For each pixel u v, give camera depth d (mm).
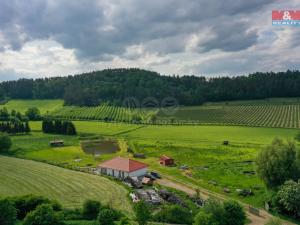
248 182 85312
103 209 52625
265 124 188750
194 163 108562
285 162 75250
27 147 136500
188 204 69062
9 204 49219
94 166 105875
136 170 91562
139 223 51781
